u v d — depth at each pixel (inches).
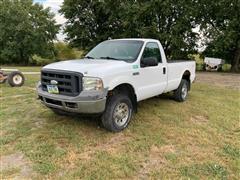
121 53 232.4
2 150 166.9
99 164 150.2
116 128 197.9
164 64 258.4
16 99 313.1
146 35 1034.1
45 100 198.7
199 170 147.6
